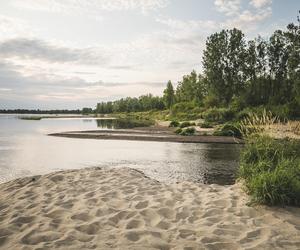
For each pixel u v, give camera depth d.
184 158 13.83
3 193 6.56
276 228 4.18
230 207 5.09
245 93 50.94
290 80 50.00
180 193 6.13
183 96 81.88
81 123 57.56
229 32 53.22
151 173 10.27
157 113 82.88
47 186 6.99
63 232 4.07
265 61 53.66
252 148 7.30
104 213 4.84
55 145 19.67
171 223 4.40
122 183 7.20
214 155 14.73
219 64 53.38
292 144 7.25
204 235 3.94
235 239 3.83
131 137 24.62
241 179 6.87
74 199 5.68
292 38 42.31
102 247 3.59
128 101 130.62
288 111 33.56
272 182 5.27
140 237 3.89
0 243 3.78
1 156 14.68
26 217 4.62
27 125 50.50
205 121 39.34
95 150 16.94
